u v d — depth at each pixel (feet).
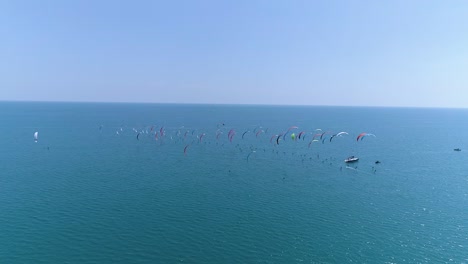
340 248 162.71
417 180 293.23
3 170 302.04
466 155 428.56
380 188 265.54
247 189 257.75
